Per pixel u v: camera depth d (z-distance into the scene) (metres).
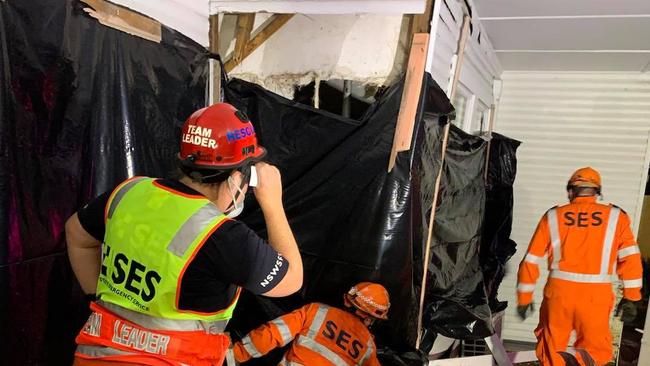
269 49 2.35
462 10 2.49
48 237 1.33
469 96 3.24
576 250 2.96
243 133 1.14
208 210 1.07
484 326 2.55
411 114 1.99
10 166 1.19
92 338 1.11
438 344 2.93
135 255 1.06
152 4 1.73
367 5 2.16
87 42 1.44
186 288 1.04
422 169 2.13
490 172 3.83
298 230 2.19
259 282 1.06
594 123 3.99
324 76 2.26
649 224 3.84
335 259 2.13
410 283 2.04
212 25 2.31
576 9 2.59
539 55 3.59
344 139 2.12
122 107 1.59
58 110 1.34
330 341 1.95
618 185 3.95
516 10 2.67
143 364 1.07
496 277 3.74
